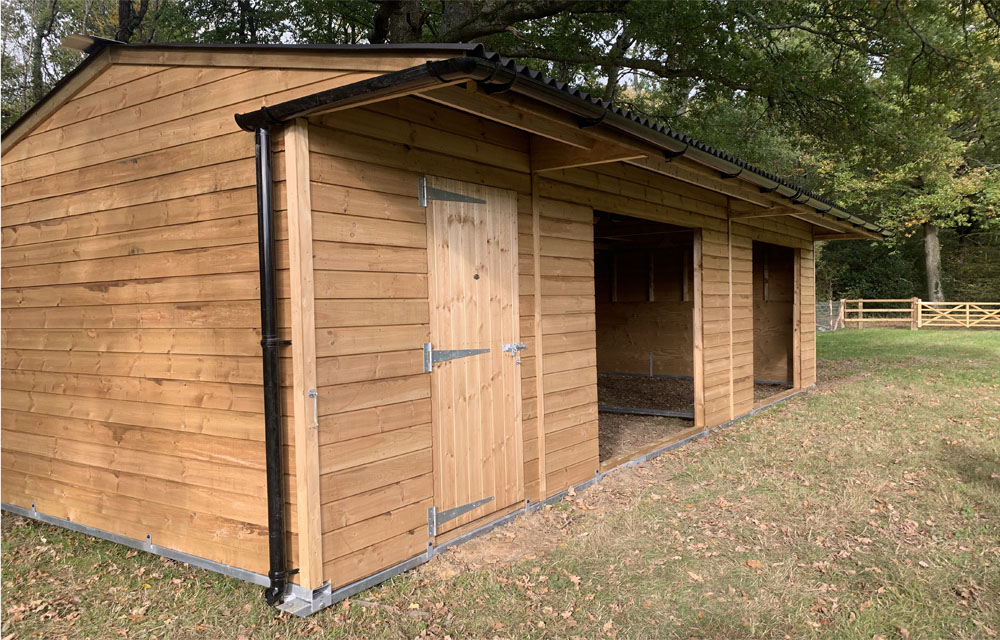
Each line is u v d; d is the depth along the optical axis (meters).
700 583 3.54
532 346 4.70
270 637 2.99
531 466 4.69
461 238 4.06
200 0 12.76
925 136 12.49
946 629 3.03
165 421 3.82
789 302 11.28
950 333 18.72
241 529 3.48
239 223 3.42
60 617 3.25
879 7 11.27
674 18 11.21
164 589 3.48
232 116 3.47
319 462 3.19
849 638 2.97
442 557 3.85
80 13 15.12
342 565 3.31
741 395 8.06
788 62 12.10
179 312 3.72
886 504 4.71
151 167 3.85
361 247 3.41
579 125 3.54
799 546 4.01
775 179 6.07
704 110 16.33
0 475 4.92
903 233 24.42
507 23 11.01
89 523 4.29
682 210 6.77
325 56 3.16
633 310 11.70
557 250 4.97
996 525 4.27
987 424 7.14
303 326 3.11
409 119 3.70
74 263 4.33
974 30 12.71
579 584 3.52
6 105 14.08
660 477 5.52
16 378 4.78
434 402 3.87
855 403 8.68
